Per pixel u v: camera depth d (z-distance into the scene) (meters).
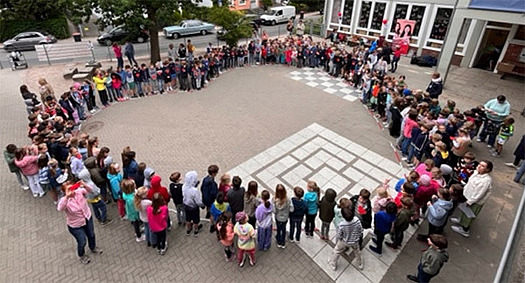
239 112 12.59
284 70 17.77
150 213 5.70
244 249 5.72
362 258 6.26
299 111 12.77
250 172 8.95
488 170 6.29
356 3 22.42
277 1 42.34
